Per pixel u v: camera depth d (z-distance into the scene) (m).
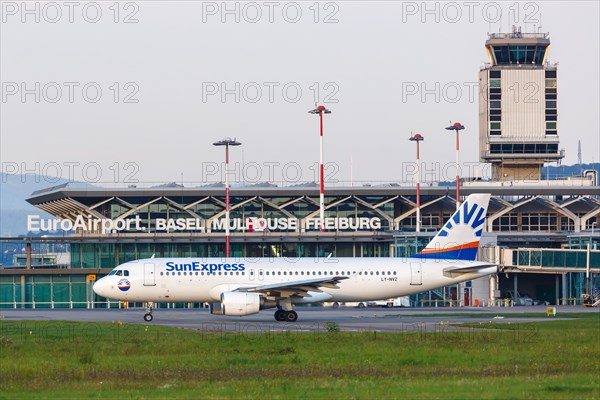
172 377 151.88
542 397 126.19
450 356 181.25
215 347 195.50
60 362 172.38
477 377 151.00
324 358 177.50
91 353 184.50
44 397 131.12
